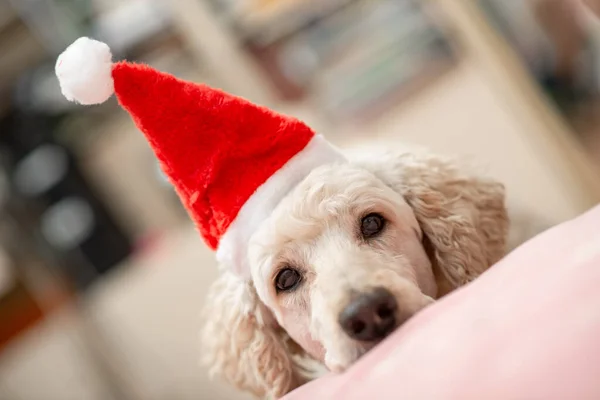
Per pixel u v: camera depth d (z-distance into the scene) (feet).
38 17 8.59
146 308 8.79
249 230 3.15
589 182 8.17
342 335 2.57
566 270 1.69
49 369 9.09
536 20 7.79
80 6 8.50
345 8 8.48
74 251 9.09
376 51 8.53
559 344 1.47
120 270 9.07
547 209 8.25
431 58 8.42
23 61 8.86
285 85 8.59
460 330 1.74
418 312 2.41
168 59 8.51
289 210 3.04
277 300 3.21
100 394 8.99
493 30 7.97
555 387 1.40
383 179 3.56
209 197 3.19
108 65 2.87
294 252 3.07
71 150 9.09
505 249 3.76
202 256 8.59
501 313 1.69
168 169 3.18
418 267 3.23
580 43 7.66
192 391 8.80
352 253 2.90
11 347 9.13
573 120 8.17
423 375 1.66
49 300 9.07
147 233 9.32
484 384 1.50
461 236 3.43
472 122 8.33
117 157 9.22
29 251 8.99
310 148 3.22
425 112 8.44
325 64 8.60
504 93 8.11
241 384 3.70
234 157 3.11
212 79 8.48
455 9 7.95
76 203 9.09
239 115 3.10
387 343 2.11
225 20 8.38
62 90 2.84
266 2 8.32
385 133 8.50
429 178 3.58
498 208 3.79
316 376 3.52
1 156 8.95
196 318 8.67
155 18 8.39
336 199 3.05
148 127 3.07
